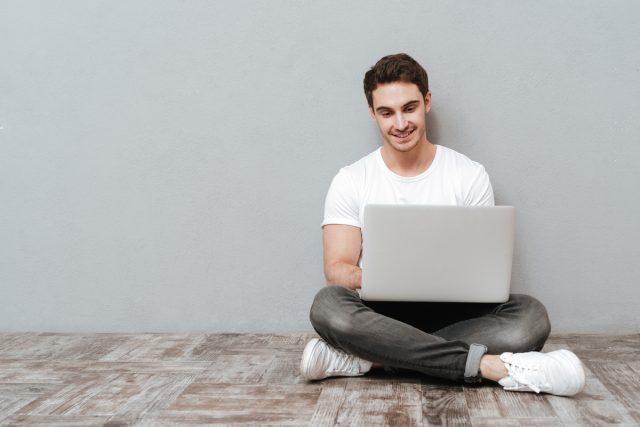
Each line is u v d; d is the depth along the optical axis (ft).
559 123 7.50
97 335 7.93
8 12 7.98
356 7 7.58
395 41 7.56
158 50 7.85
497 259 5.59
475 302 5.84
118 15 7.86
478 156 7.58
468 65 7.51
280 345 7.34
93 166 8.02
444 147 6.97
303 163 7.80
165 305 8.03
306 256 7.88
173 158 7.93
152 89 7.89
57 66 7.97
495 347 5.78
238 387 5.83
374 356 5.70
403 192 6.72
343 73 7.66
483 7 7.45
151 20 7.83
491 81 7.51
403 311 6.25
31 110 8.03
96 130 7.99
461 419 4.92
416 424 4.84
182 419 5.06
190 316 8.02
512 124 7.53
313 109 7.73
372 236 5.59
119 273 8.04
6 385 6.03
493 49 7.48
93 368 6.55
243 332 7.98
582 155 7.51
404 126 6.44
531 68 7.47
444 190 6.70
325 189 7.80
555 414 4.99
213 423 4.96
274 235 7.89
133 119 7.94
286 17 7.68
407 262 5.60
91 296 8.09
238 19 7.73
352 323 5.66
